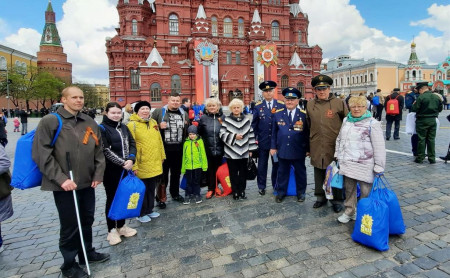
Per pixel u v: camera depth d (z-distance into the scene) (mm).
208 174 6457
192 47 42000
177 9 43531
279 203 5855
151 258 3963
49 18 88625
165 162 6008
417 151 8391
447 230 4270
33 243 4660
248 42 45531
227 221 5070
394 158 9117
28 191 7805
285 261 3703
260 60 44031
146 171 5086
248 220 5066
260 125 6457
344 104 5270
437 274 3268
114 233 4535
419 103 8039
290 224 4809
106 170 4480
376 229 3775
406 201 5461
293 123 5680
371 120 4371
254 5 48094
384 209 3797
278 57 49219
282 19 49375
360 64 73562
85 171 3566
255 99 44781
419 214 4859
